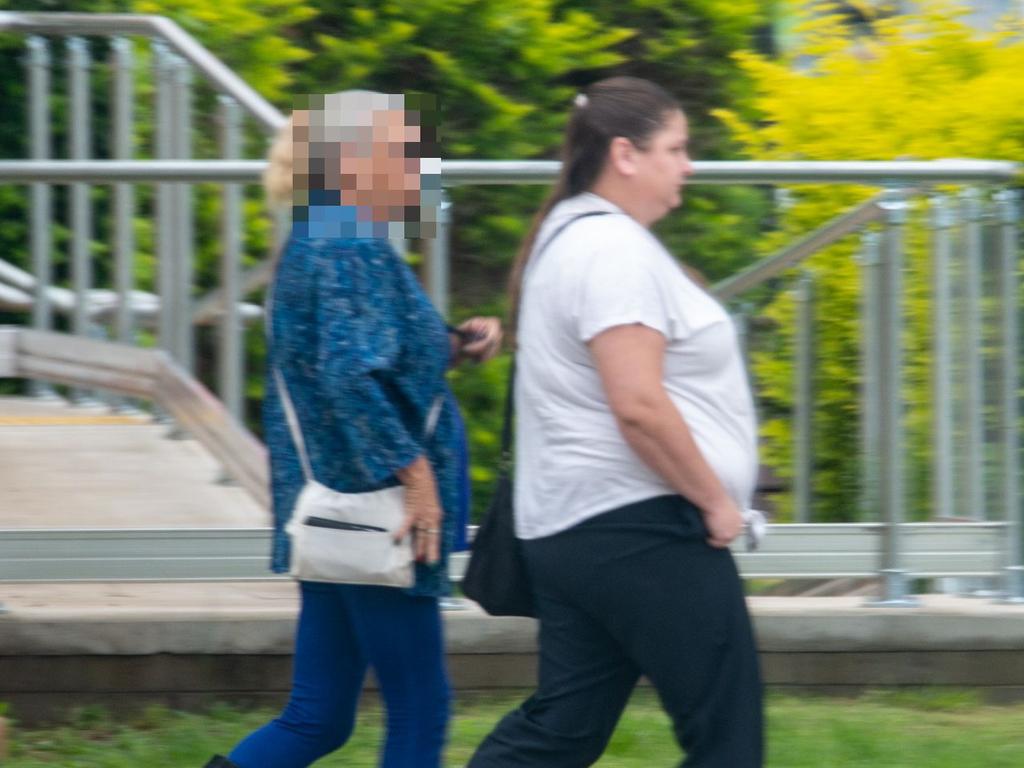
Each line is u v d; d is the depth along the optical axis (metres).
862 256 19.59
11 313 28.31
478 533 13.43
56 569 18.33
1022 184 21.20
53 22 23.30
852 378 20.09
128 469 22.25
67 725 17.53
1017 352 19.22
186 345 21.97
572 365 12.33
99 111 28.00
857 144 23.42
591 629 12.72
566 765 12.99
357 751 16.75
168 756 16.34
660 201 12.65
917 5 24.84
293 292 12.51
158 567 18.45
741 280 21.56
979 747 16.62
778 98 24.69
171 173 18.69
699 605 12.26
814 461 20.69
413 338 12.52
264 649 17.92
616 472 12.25
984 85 22.08
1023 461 19.70
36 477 21.66
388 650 13.20
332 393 12.12
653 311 11.95
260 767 13.70
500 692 18.42
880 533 19.16
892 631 18.62
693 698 12.39
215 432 21.11
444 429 12.92
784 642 18.55
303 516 12.81
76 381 22.36
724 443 12.41
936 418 19.52
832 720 17.44
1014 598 19.23
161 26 22.78
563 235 12.43
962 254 19.31
